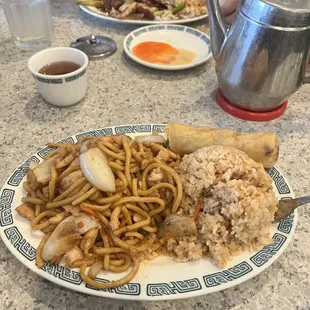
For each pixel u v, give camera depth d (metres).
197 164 0.71
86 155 0.69
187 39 1.34
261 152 0.77
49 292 0.64
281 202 0.73
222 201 0.68
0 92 1.09
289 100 1.11
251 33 0.87
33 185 0.71
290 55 0.88
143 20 1.42
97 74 1.18
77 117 1.01
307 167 0.90
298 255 0.71
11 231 0.66
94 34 1.38
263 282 0.67
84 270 0.61
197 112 1.05
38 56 1.02
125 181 0.70
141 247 0.66
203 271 0.63
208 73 1.21
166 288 0.59
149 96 1.10
